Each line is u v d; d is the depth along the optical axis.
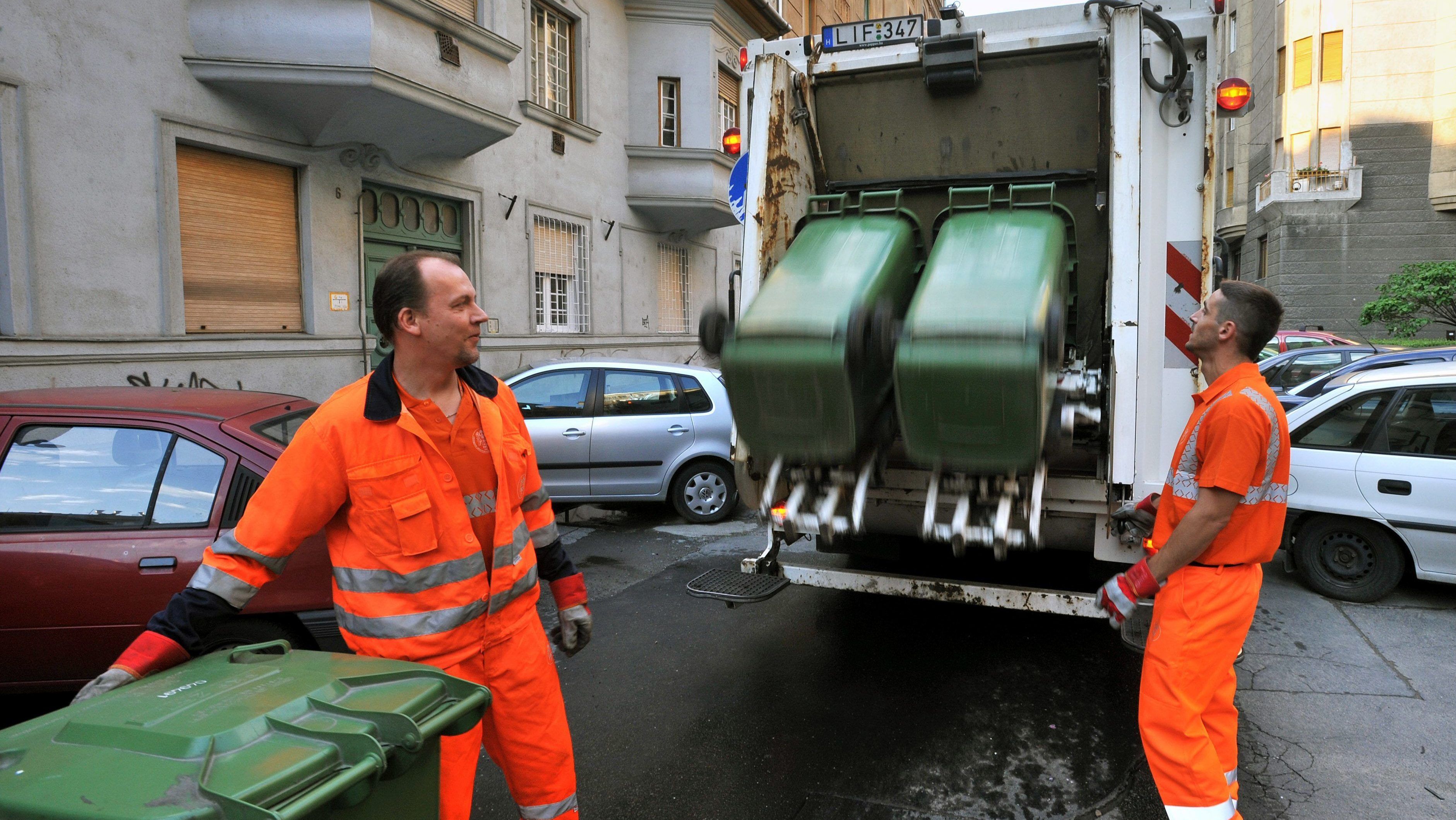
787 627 5.04
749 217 4.27
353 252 9.70
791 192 4.48
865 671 4.37
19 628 3.42
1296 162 32.91
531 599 2.21
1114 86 3.67
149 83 7.54
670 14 14.96
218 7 7.89
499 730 2.16
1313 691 4.12
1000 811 3.09
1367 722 3.80
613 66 14.59
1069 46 4.08
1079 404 3.51
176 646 1.76
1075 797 3.18
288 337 8.88
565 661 4.56
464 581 2.00
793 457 3.34
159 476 3.61
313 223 9.19
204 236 8.21
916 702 4.00
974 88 4.36
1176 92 3.64
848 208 4.11
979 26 4.31
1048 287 3.16
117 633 3.45
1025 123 4.34
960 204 4.03
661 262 16.77
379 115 9.04
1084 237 4.31
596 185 14.21
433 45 9.16
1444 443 5.24
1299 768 3.40
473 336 2.02
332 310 9.45
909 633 4.91
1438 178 30.45
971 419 3.00
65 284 6.96
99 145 7.17
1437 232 30.81
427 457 1.98
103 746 1.42
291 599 3.54
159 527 3.53
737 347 3.23
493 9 10.29
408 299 1.95
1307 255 32.16
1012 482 3.17
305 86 8.23
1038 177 4.32
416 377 2.03
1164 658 2.58
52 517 3.52
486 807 3.20
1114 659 4.50
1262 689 4.15
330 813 1.43
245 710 1.52
